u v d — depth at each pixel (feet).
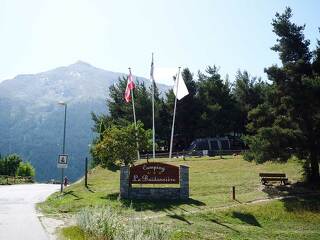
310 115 112.47
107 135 130.41
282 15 119.24
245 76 268.21
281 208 95.35
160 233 46.57
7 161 339.57
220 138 237.25
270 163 158.61
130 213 87.40
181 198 106.11
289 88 112.27
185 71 255.91
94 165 226.99
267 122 121.39
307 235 79.82
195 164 172.45
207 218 87.30
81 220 58.03
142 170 108.68
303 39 119.03
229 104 250.37
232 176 139.33
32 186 200.85
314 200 100.68
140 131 130.11
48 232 61.21
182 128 251.80
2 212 87.97
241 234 77.05
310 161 119.85
